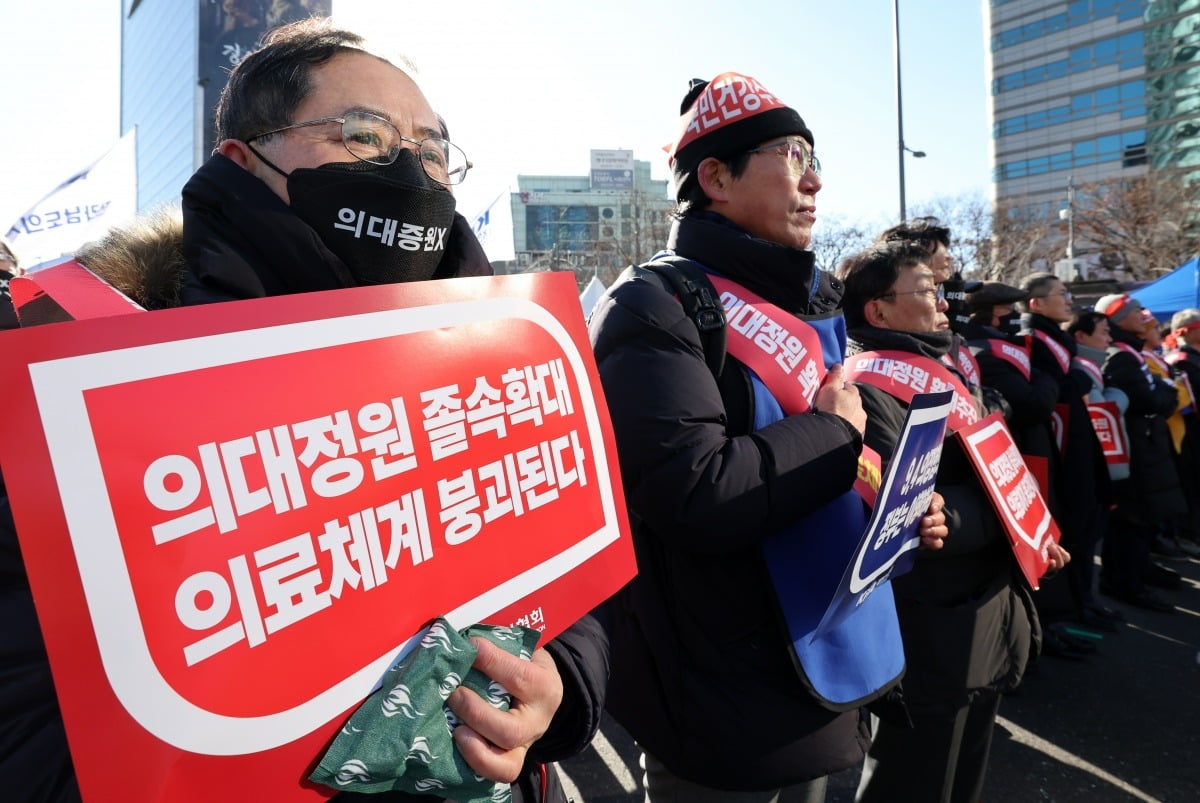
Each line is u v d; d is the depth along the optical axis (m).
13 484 0.54
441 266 1.07
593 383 0.99
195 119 49.09
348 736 0.67
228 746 0.61
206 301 0.81
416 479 0.76
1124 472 4.07
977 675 1.87
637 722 1.50
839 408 1.41
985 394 2.76
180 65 52.84
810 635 1.36
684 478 1.24
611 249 28.58
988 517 1.90
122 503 0.58
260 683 0.63
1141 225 23.58
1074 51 49.94
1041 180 51.97
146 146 69.06
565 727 0.96
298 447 0.67
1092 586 4.32
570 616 0.91
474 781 0.75
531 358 0.90
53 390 0.56
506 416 0.86
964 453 1.95
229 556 0.62
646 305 1.36
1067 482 3.71
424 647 0.72
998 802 2.67
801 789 1.52
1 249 2.40
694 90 1.75
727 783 1.38
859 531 1.44
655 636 1.46
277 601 0.65
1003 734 3.13
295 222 0.86
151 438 0.59
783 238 1.60
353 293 0.73
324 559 0.68
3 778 0.61
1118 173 47.78
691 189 1.67
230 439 0.63
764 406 1.41
